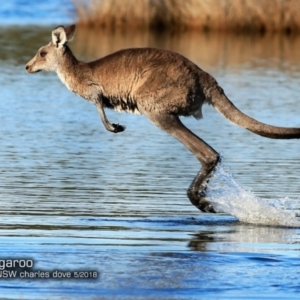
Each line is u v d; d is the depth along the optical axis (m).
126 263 30.95
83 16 112.25
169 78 39.06
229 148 52.97
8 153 50.50
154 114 39.34
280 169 47.53
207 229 36.34
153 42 98.94
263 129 39.06
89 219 37.22
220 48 97.69
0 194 41.16
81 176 45.41
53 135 56.09
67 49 41.06
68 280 29.27
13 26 110.88
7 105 65.69
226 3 110.31
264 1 109.94
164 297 27.83
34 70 41.69
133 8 111.38
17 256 31.41
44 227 35.59
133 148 52.81
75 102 68.12
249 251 32.81
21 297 27.62
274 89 73.12
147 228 36.19
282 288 28.73
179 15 111.25
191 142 39.25
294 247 33.53
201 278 29.50
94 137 55.91
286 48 100.25
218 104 39.62
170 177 45.59
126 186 43.50
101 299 27.58
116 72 39.88
